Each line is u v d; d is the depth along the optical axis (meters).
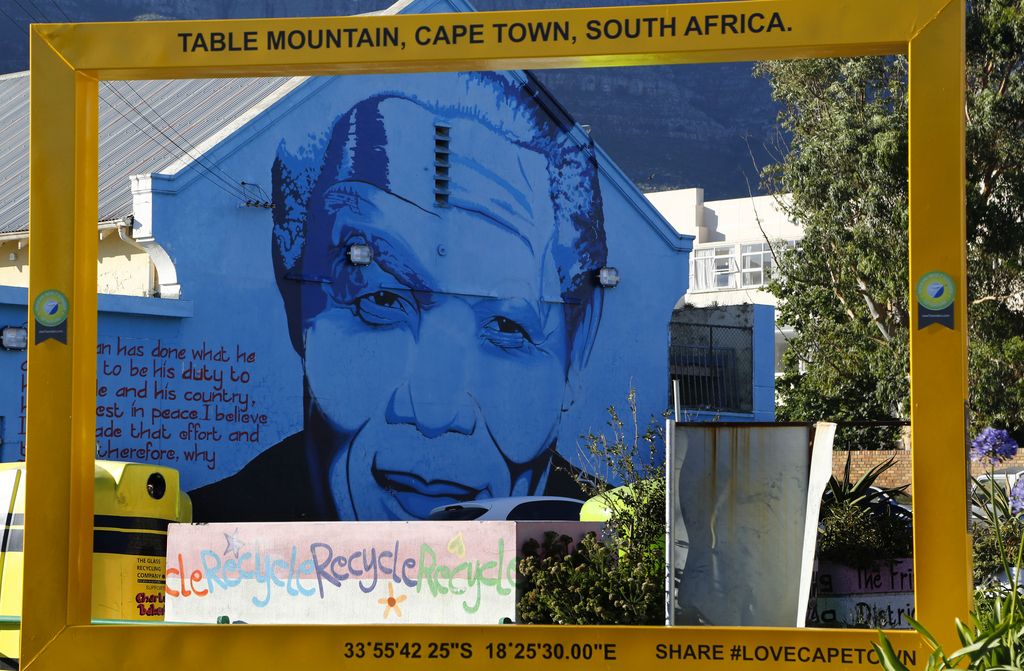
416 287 21.75
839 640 5.93
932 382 5.80
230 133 19.56
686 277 25.67
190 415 18.92
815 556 7.15
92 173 6.48
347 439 20.67
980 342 33.31
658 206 75.06
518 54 6.17
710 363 26.30
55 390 6.22
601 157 24.50
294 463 20.05
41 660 6.22
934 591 5.77
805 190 35.12
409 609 7.81
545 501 15.13
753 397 26.55
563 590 7.49
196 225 19.19
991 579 8.10
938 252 5.81
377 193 21.42
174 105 22.89
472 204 22.64
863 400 35.38
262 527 8.26
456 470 22.03
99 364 17.98
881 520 7.70
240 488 19.41
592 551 7.66
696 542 7.01
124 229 18.95
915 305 5.82
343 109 21.08
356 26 6.22
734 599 6.93
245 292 19.72
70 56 6.30
